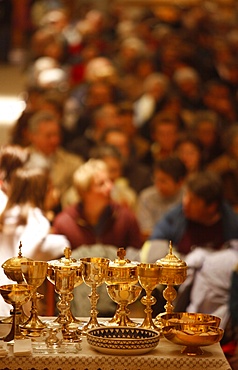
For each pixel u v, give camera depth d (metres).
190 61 22.70
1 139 20.41
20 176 7.79
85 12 31.84
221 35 29.08
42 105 16.84
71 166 12.71
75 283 5.59
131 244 9.93
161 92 18.59
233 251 7.94
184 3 33.47
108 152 12.20
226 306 7.70
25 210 7.66
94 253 7.59
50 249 7.58
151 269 5.59
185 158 13.78
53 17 28.97
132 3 33.66
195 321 5.68
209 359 5.24
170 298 5.88
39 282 5.54
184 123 16.62
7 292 5.43
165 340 5.60
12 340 5.50
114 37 28.80
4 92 26.83
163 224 9.66
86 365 5.19
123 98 19.58
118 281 5.64
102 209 9.74
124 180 12.57
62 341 5.45
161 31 27.67
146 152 16.02
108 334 5.48
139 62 22.34
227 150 15.07
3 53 31.84
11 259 5.72
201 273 7.80
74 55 25.22
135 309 7.05
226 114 19.03
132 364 5.21
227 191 12.41
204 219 9.48
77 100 19.80
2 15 32.09
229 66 23.14
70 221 9.63
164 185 11.96
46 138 12.80
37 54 25.02
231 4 33.53
